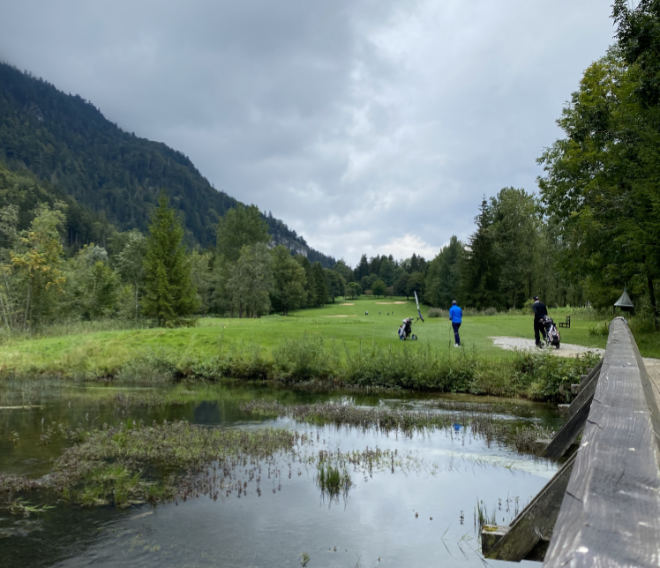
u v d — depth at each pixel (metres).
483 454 9.68
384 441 10.82
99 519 6.66
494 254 69.88
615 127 26.12
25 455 9.73
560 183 30.05
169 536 6.15
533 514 2.60
